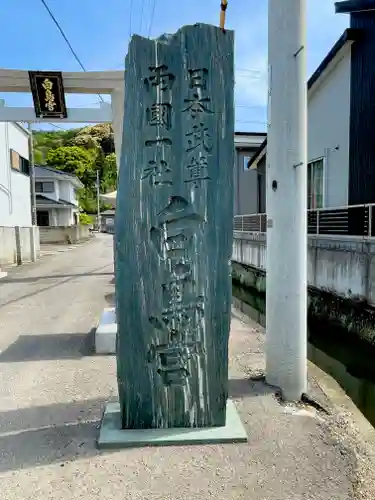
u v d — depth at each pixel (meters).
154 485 2.20
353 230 9.34
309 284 9.60
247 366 4.00
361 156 9.15
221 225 2.71
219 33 2.64
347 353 7.39
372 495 2.18
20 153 16.59
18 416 2.98
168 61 2.61
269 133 3.41
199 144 2.66
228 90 2.68
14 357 4.34
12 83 5.86
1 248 13.84
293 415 3.01
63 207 30.22
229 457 2.46
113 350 4.45
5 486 2.20
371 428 2.97
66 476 2.28
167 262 2.68
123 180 2.64
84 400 3.25
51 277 11.14
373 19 8.66
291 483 2.24
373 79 8.70
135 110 2.62
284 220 3.32
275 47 3.29
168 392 2.72
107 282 10.12
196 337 2.72
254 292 13.50
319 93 11.04
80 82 5.86
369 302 7.09
